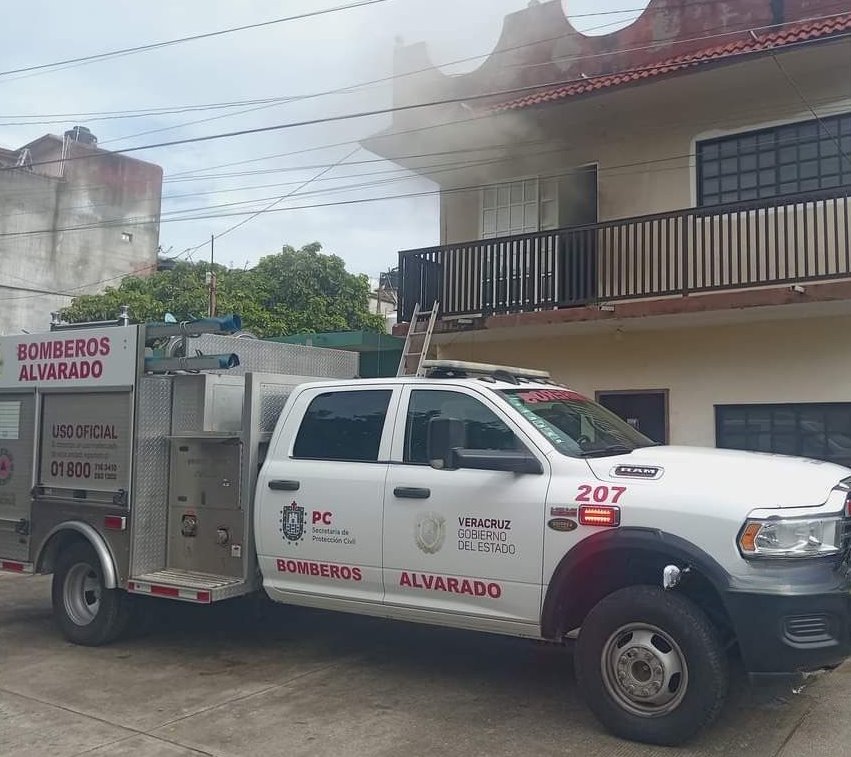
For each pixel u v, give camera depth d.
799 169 10.95
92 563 6.70
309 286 24.03
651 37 12.46
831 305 9.58
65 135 30.53
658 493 4.61
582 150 12.78
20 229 28.58
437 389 5.61
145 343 6.59
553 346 12.48
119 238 31.05
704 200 11.68
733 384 10.93
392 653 6.48
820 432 10.38
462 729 4.82
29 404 7.19
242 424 6.19
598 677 4.68
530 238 11.79
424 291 12.66
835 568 4.37
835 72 10.60
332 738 4.70
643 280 10.80
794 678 4.84
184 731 4.84
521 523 4.94
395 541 5.39
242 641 6.88
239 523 6.15
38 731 4.86
